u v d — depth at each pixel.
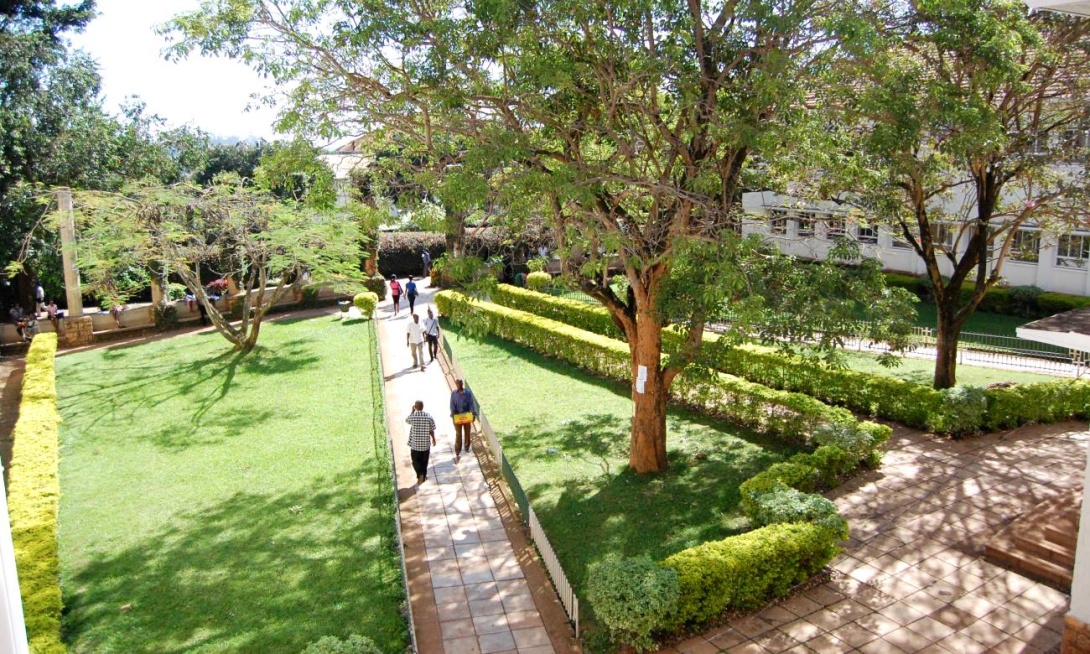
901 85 11.12
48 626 8.91
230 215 21.73
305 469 14.15
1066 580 9.50
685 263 11.09
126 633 9.27
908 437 14.43
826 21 10.02
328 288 30.22
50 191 23.64
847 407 16.00
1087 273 23.16
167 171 31.06
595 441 14.92
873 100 10.45
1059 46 14.16
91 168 27.56
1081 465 12.94
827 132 12.34
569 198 10.62
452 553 11.06
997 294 24.16
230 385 19.80
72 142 26.84
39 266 27.72
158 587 10.27
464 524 11.92
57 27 27.50
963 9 11.00
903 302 12.00
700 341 12.02
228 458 14.84
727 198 11.47
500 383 19.16
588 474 13.40
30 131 25.88
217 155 37.41
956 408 14.09
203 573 10.59
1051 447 13.79
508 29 10.38
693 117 10.88
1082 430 14.63
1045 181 15.62
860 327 12.16
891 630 8.88
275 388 19.39
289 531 11.73
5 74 24.88
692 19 10.73
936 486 12.31
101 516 12.48
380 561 10.76
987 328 22.73
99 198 20.78
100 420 17.50
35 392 18.28
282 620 9.42
